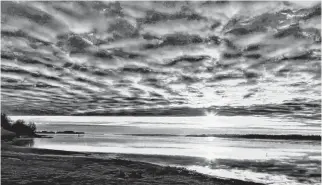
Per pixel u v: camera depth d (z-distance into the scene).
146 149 48.44
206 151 49.59
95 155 32.44
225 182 18.77
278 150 55.91
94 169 20.89
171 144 72.00
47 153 31.39
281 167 29.28
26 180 16.12
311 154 46.06
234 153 46.38
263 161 34.41
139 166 23.34
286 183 21.25
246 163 31.98
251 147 68.19
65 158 27.05
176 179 18.45
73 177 17.52
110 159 27.08
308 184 21.22
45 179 16.62
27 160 24.11
